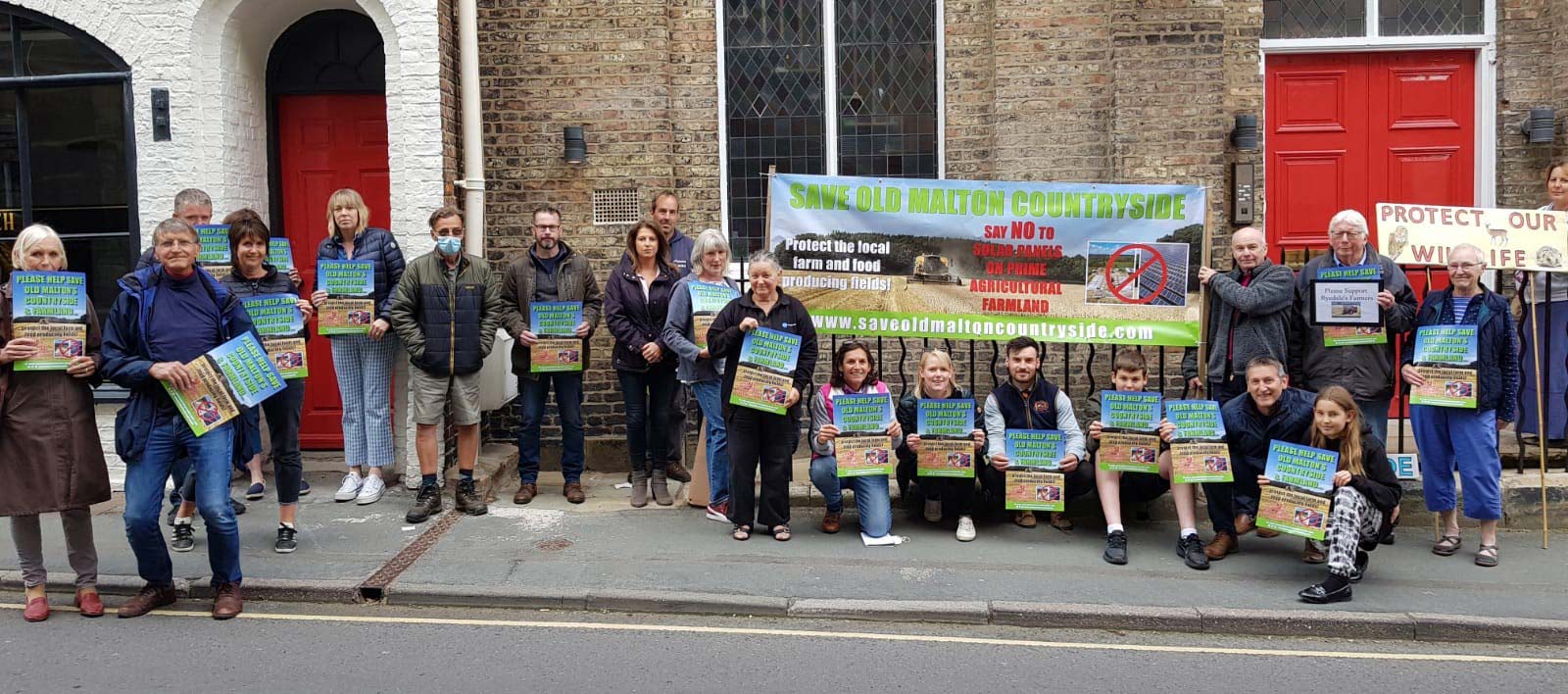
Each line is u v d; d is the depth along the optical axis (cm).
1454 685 443
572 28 798
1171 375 781
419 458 666
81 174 759
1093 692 432
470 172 766
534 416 702
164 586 529
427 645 482
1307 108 816
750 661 464
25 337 489
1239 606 521
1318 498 547
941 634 502
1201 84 764
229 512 513
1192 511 599
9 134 761
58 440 499
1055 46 784
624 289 688
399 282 662
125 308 501
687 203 818
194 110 735
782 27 821
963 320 697
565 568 574
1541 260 643
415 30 723
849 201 696
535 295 702
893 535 637
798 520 679
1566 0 770
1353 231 612
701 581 554
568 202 804
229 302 523
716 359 656
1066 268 690
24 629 499
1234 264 686
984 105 805
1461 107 811
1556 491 656
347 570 568
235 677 441
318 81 805
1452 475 606
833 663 462
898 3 816
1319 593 526
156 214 738
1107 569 582
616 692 429
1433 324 600
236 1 738
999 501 663
